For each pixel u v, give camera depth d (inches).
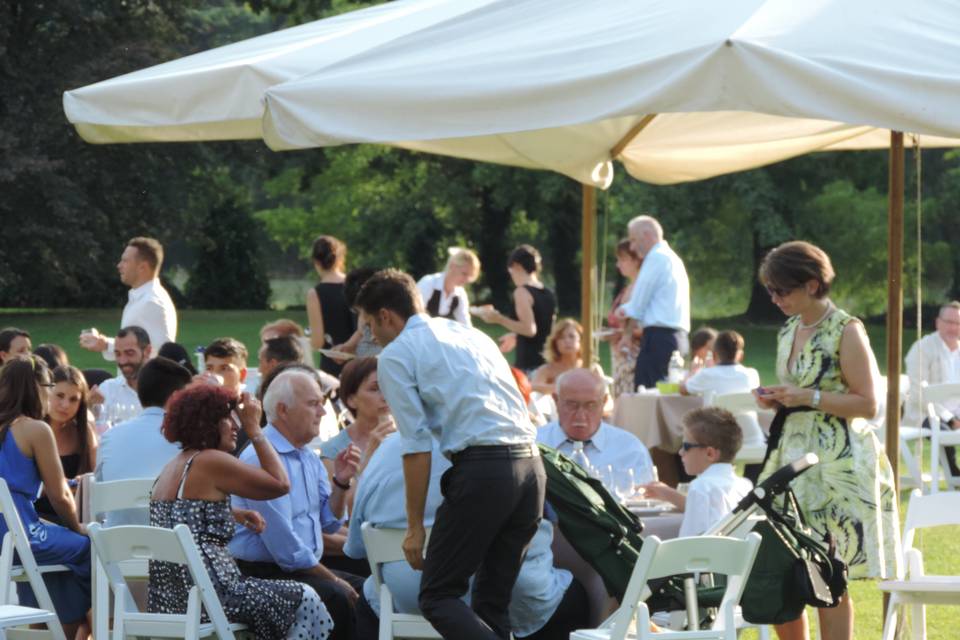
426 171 2300.7
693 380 581.0
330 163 2407.7
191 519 305.4
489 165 2153.1
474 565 282.0
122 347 501.4
